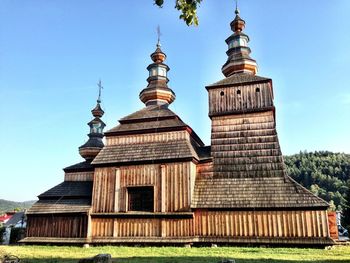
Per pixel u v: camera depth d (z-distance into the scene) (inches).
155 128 1120.8
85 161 1378.0
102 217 1058.1
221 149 1085.1
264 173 1015.6
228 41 1332.4
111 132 1163.9
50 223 1124.5
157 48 1434.5
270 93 1109.1
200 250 829.2
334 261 616.1
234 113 1119.0
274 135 1056.2
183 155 1031.0
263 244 916.6
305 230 902.4
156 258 674.2
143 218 1016.2
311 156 6579.7
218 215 973.8
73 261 624.4
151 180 1041.5
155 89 1342.3
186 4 280.8
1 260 595.2
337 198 4232.3
